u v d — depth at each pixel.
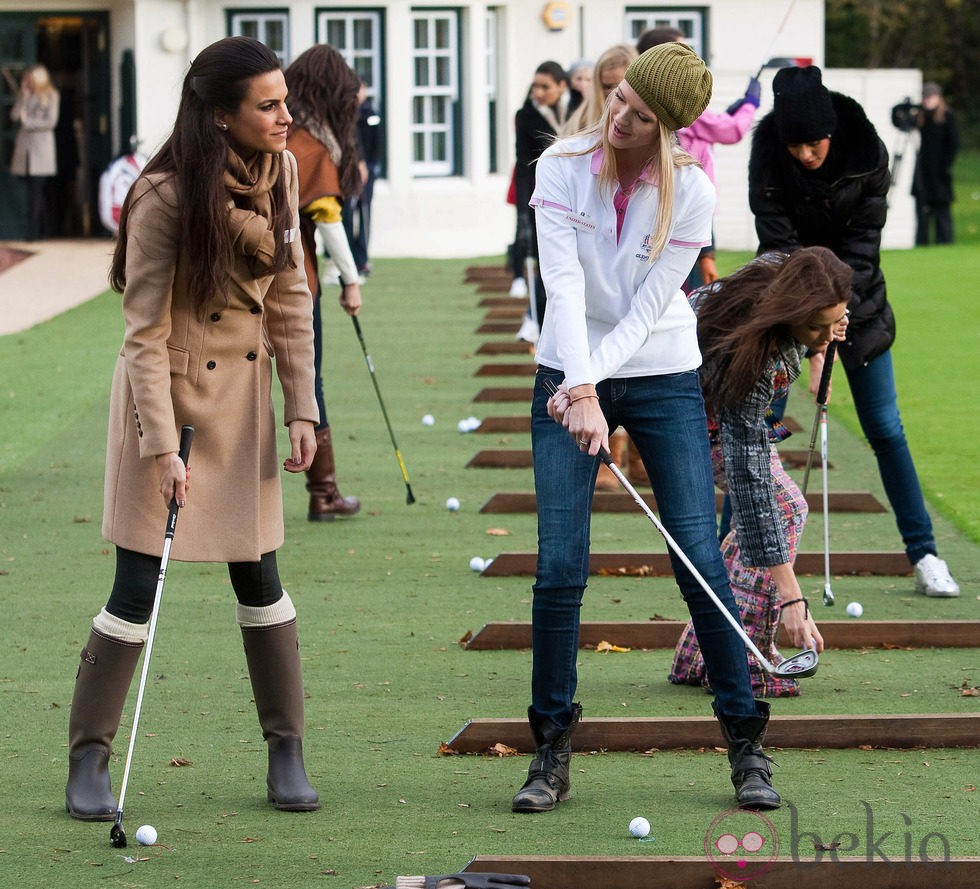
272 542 9.89
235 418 9.75
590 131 9.75
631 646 13.80
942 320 34.88
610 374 9.55
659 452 9.83
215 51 9.15
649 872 8.70
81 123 51.03
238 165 9.29
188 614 14.62
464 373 29.12
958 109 105.19
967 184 89.94
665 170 9.40
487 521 18.56
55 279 42.81
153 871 8.92
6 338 33.38
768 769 9.91
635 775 10.59
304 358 10.05
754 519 10.38
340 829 9.59
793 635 10.38
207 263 9.28
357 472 21.23
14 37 49.62
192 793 10.24
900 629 13.77
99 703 9.81
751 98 18.06
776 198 14.51
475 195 52.03
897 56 98.56
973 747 11.19
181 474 9.36
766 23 54.00
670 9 54.06
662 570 16.25
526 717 11.71
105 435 23.69
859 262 14.59
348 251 18.19
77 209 51.66
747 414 10.43
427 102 51.78
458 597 15.27
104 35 49.75
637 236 9.59
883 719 11.16
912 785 10.34
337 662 13.19
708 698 12.27
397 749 11.11
